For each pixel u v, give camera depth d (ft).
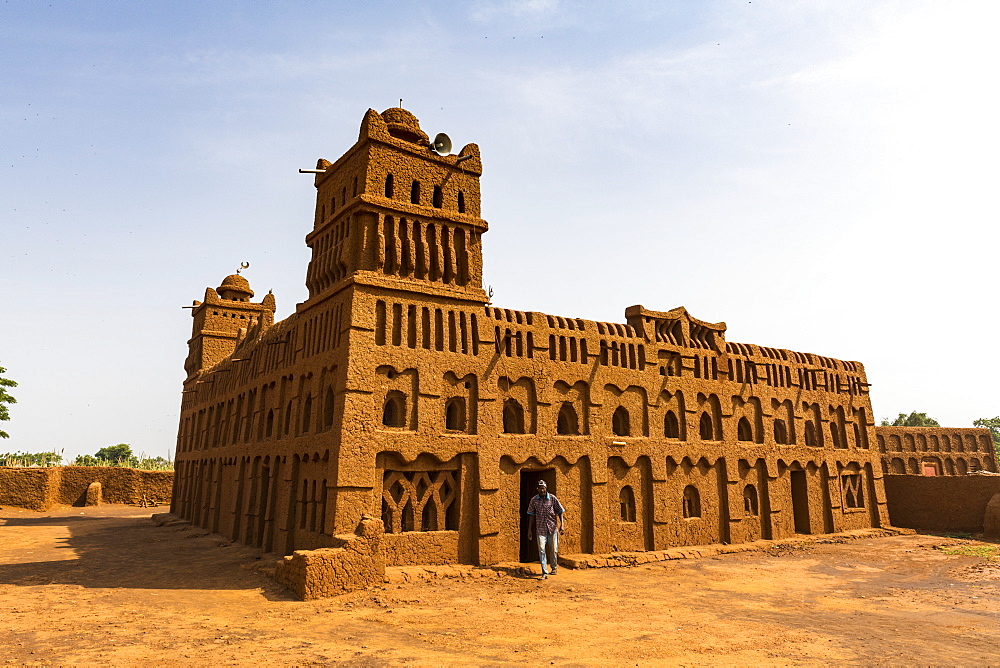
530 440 60.18
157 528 91.66
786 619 39.06
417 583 47.03
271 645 30.40
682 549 67.15
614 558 60.08
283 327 69.62
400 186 58.13
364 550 44.16
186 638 31.32
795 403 85.46
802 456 83.51
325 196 65.21
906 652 31.91
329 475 50.06
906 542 79.15
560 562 58.54
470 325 59.06
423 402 54.34
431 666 27.68
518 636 33.53
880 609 42.32
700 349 77.46
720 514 73.92
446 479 55.16
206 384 103.65
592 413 65.41
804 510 82.53
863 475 91.45
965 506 89.04
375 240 55.62
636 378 69.87
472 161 63.21
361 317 52.65
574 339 66.39
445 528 54.44
